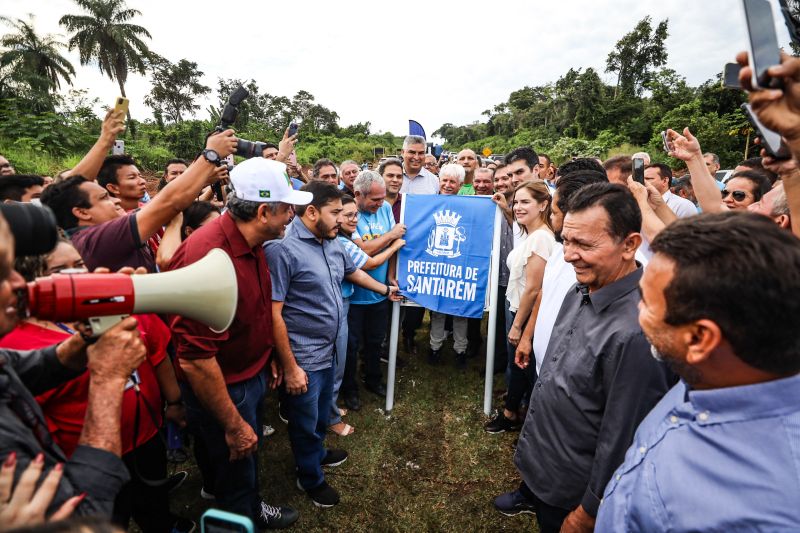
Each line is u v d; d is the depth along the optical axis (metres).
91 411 1.07
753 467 0.78
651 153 24.66
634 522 0.98
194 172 2.02
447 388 4.02
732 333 0.79
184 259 1.85
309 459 2.57
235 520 1.06
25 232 0.94
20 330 1.62
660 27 42.16
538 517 1.89
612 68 45.09
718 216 0.88
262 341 2.09
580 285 1.79
